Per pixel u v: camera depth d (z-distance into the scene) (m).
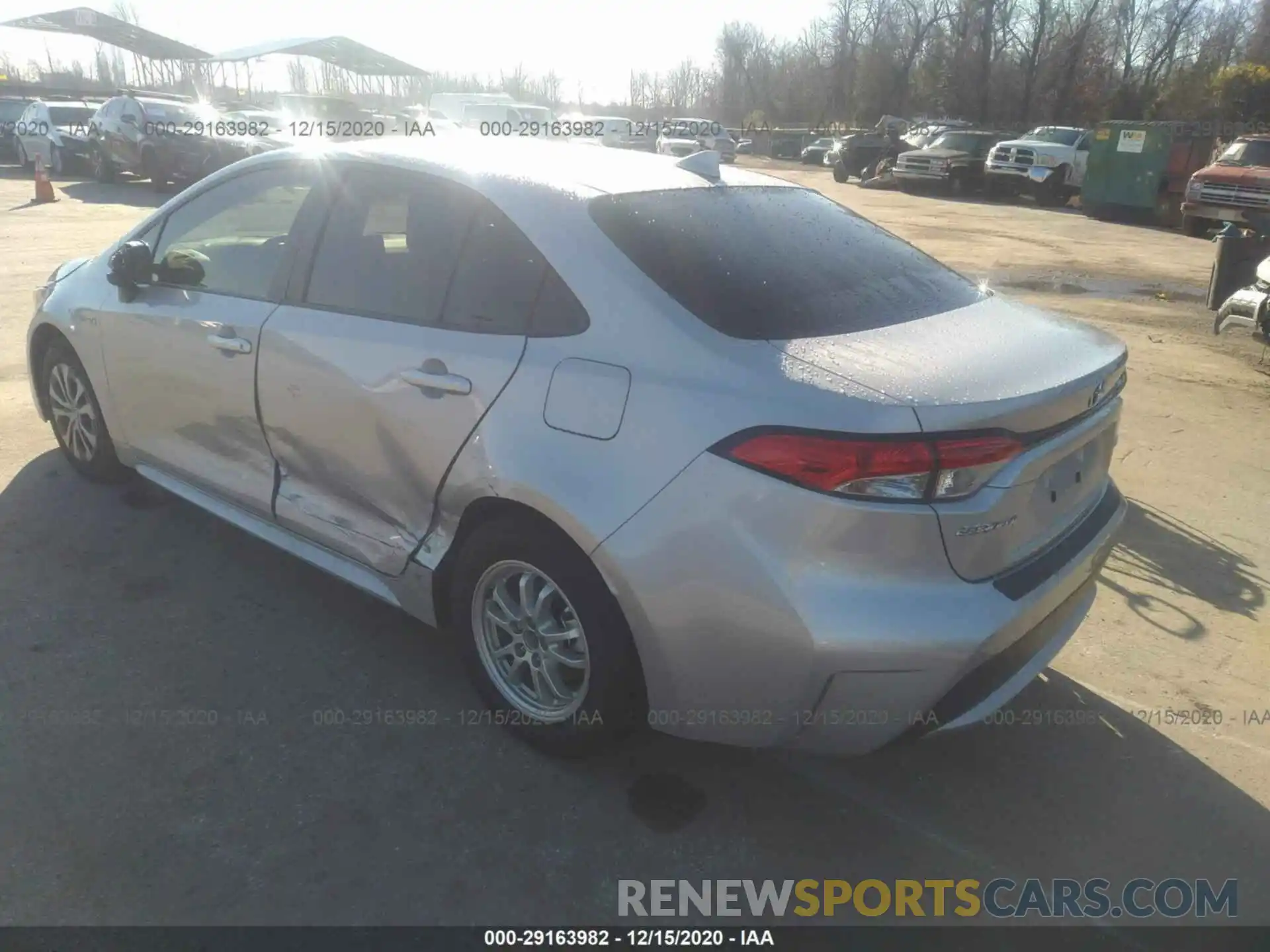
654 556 2.43
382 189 3.20
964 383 2.41
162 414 3.89
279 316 3.32
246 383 3.42
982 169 26.62
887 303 2.87
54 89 40.06
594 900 2.44
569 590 2.63
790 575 2.30
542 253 2.77
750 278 2.73
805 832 2.71
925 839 2.71
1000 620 2.37
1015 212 22.09
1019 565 2.55
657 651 2.50
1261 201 17.02
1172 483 5.25
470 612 2.96
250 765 2.81
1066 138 24.73
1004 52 54.50
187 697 3.10
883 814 2.79
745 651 2.38
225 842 2.53
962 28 55.28
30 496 4.42
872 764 3.00
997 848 2.69
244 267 3.56
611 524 2.47
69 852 2.47
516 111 22.34
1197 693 3.40
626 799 2.78
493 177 2.98
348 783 2.77
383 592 3.21
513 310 2.79
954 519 2.31
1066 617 2.85
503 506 2.75
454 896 2.42
